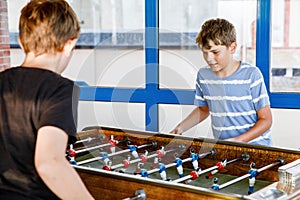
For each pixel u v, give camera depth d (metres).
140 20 4.44
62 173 1.49
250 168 2.25
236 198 1.71
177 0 4.29
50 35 1.59
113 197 2.00
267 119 2.70
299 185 1.87
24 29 1.61
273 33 3.96
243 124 2.73
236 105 2.71
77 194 1.53
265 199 1.71
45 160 1.46
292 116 3.93
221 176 2.30
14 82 1.60
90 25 4.61
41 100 1.54
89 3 4.61
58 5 1.63
